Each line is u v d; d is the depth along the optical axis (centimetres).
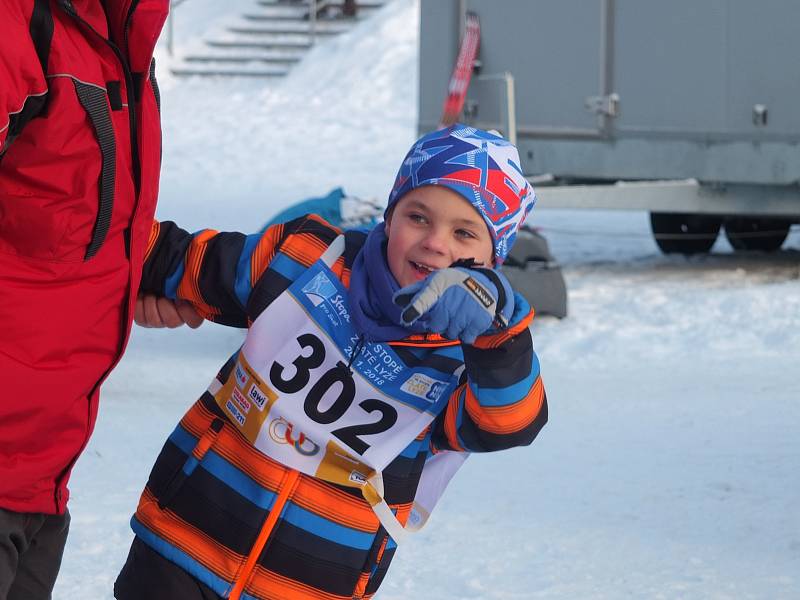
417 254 369
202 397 400
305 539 377
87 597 618
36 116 355
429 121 2042
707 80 1819
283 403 377
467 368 361
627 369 1316
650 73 1861
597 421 1063
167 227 412
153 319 415
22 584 407
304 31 4506
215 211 2689
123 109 379
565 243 2370
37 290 370
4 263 366
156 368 1286
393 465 381
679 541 737
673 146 1855
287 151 3588
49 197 362
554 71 1931
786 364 1318
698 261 2120
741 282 1816
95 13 372
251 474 379
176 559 383
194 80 4241
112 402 1105
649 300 1636
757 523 772
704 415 1081
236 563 377
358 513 380
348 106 3975
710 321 1507
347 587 382
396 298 342
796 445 966
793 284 1703
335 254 392
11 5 344
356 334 381
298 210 1435
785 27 1753
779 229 2216
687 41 1830
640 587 656
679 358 1362
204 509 382
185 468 388
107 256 383
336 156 3544
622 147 1894
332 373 380
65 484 404
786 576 677
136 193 387
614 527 763
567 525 766
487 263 378
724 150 1814
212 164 3419
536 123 1961
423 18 2038
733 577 675
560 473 893
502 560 697
